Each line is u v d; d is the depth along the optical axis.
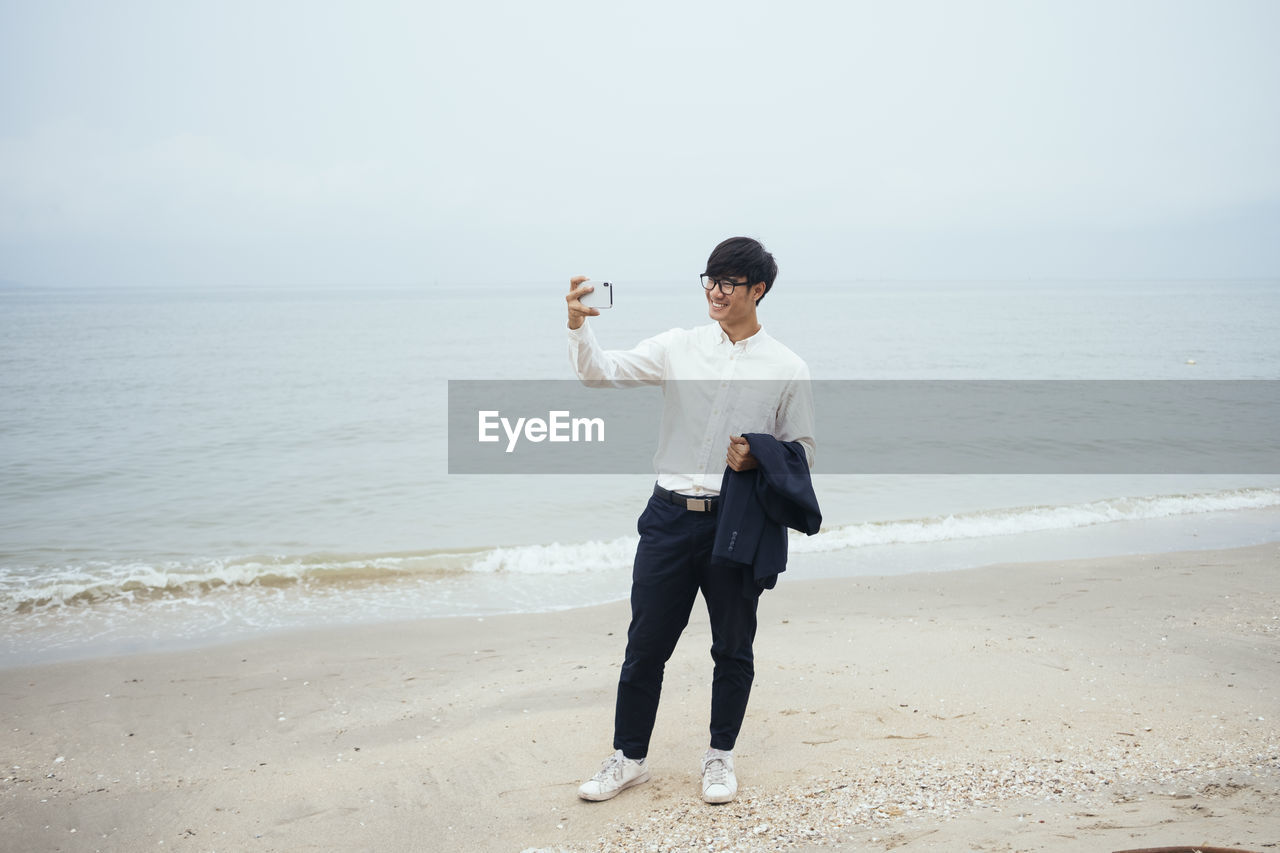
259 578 7.27
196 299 153.12
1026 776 3.03
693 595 2.98
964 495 10.62
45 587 6.94
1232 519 9.29
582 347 2.73
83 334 44.62
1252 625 5.39
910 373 26.36
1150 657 4.69
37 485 11.09
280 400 19.59
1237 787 2.83
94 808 3.27
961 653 4.80
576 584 7.18
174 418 16.84
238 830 3.05
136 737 4.08
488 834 2.91
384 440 14.62
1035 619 5.66
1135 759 3.18
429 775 3.43
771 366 2.83
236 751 3.89
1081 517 9.31
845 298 124.19
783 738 3.57
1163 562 7.30
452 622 6.05
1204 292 141.75
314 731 4.11
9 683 4.86
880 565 7.54
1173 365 27.88
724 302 2.80
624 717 3.11
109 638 5.86
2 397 19.88
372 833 2.97
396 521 9.39
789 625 5.59
